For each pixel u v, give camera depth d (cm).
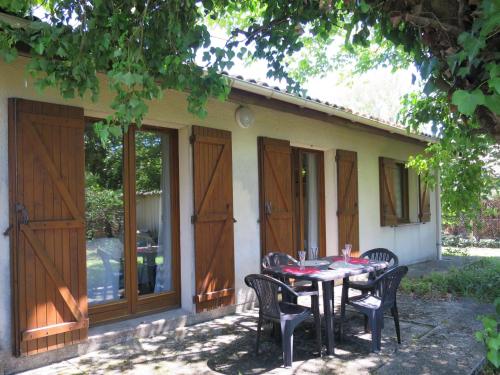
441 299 572
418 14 196
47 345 348
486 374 337
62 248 361
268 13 315
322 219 708
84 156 388
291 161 653
